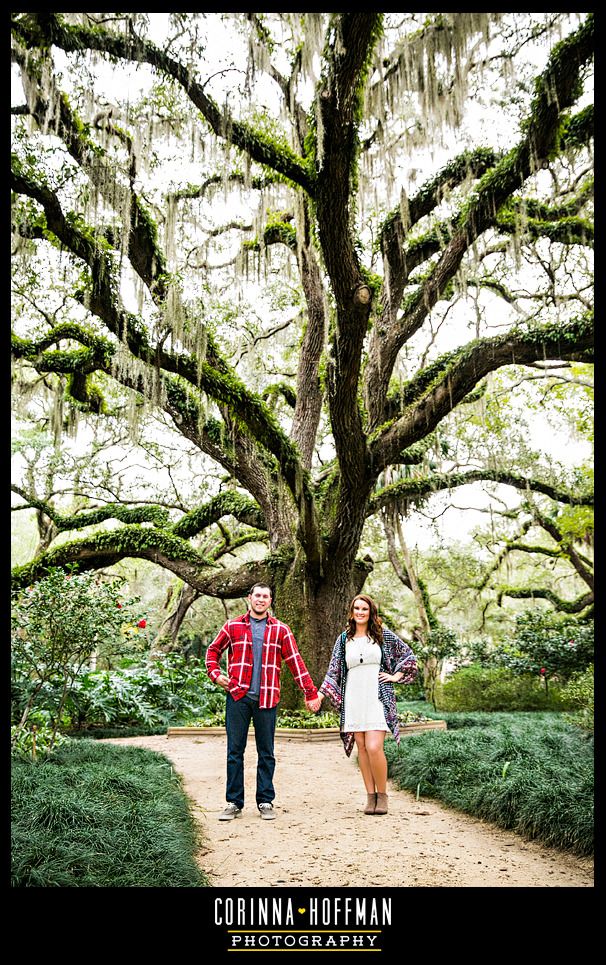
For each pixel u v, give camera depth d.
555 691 14.69
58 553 13.05
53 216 7.89
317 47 5.09
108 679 11.23
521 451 14.80
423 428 9.94
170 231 8.52
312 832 4.77
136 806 4.35
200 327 8.79
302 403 13.43
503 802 4.91
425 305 9.68
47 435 15.65
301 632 11.59
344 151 6.08
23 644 6.71
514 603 28.14
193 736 10.23
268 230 11.69
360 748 5.45
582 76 6.54
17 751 6.12
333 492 12.28
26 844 3.51
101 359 11.19
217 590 12.57
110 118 7.63
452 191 9.63
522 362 9.56
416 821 5.08
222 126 6.92
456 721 10.91
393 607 23.83
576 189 11.35
